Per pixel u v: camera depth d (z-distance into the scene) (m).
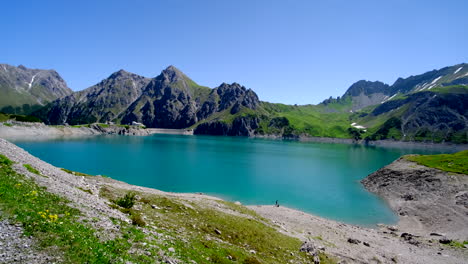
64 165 111.75
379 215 67.44
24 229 15.41
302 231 47.78
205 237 28.98
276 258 29.42
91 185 39.84
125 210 29.16
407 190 83.19
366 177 112.94
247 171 122.62
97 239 17.34
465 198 66.50
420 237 50.56
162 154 169.50
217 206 49.69
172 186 89.19
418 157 112.56
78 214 20.80
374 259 36.28
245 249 29.38
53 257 13.66
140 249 18.16
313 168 138.50
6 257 12.44
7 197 18.66
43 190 23.53
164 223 29.70
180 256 19.64
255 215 51.06
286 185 97.88
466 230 52.44
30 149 153.75
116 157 143.75
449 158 100.06
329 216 66.19
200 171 117.50
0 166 24.86
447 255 40.81
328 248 38.31
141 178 98.25
